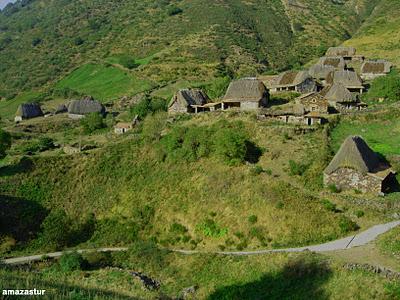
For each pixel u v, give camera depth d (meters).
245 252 52.97
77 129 111.19
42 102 157.62
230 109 86.88
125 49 187.88
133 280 49.62
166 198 67.06
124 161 76.94
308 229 53.03
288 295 39.62
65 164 78.06
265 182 61.25
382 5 194.25
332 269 40.00
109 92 151.50
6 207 69.38
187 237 60.06
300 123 75.38
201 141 71.88
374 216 53.47
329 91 87.12
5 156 84.62
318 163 64.00
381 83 93.62
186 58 163.00
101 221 68.19
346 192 59.00
